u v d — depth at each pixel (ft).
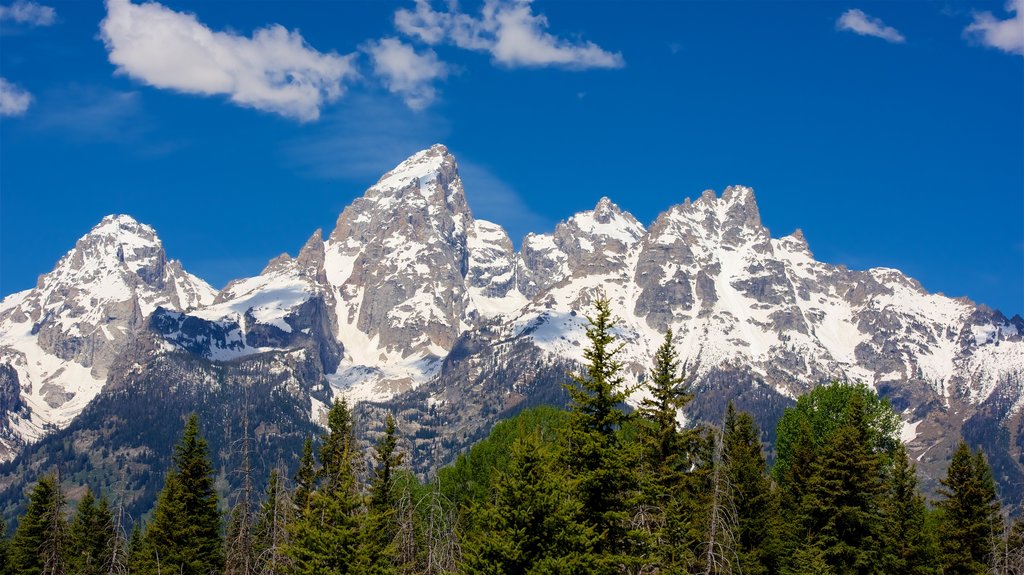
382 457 340.59
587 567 204.74
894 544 318.24
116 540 343.87
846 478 306.96
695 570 226.58
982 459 334.65
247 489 305.94
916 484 328.90
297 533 245.24
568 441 223.92
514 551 204.54
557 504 207.72
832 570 299.58
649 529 220.43
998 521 324.19
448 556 268.62
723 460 244.22
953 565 321.73
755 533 294.05
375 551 239.50
